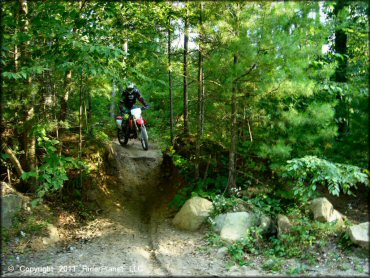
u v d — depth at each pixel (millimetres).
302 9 5578
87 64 5371
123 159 9484
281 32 5375
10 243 5301
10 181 6465
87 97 8656
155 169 9555
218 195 6387
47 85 6797
